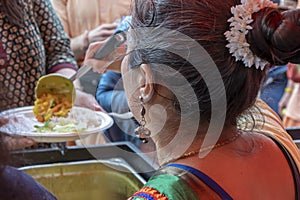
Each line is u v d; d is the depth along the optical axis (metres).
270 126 0.75
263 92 0.78
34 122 1.16
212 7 0.61
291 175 0.68
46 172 1.07
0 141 0.48
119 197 1.05
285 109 2.15
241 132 0.68
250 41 0.60
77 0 2.03
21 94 1.45
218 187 0.59
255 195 0.62
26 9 1.47
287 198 0.66
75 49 1.86
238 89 0.62
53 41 1.61
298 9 0.59
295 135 1.03
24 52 1.44
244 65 0.61
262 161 0.66
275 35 0.58
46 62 1.61
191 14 0.61
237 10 0.60
